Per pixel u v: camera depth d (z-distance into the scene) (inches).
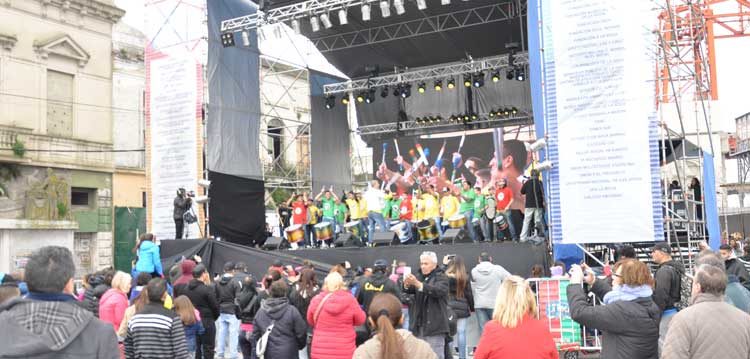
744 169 1505.9
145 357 257.4
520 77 906.1
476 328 483.2
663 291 289.3
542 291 443.8
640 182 489.4
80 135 1169.4
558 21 520.1
